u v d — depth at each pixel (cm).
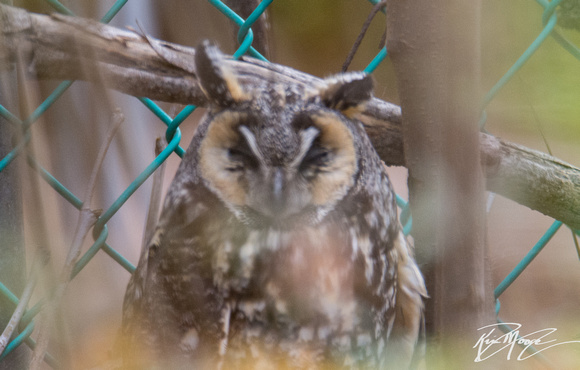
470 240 212
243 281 374
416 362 414
